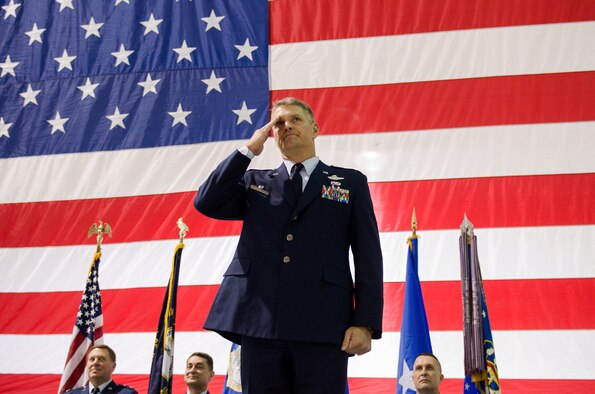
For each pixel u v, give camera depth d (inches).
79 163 337.4
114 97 346.6
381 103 322.3
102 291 312.2
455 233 299.0
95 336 261.6
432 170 309.9
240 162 114.2
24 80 356.2
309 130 119.8
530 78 317.1
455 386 274.5
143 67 349.4
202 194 114.8
